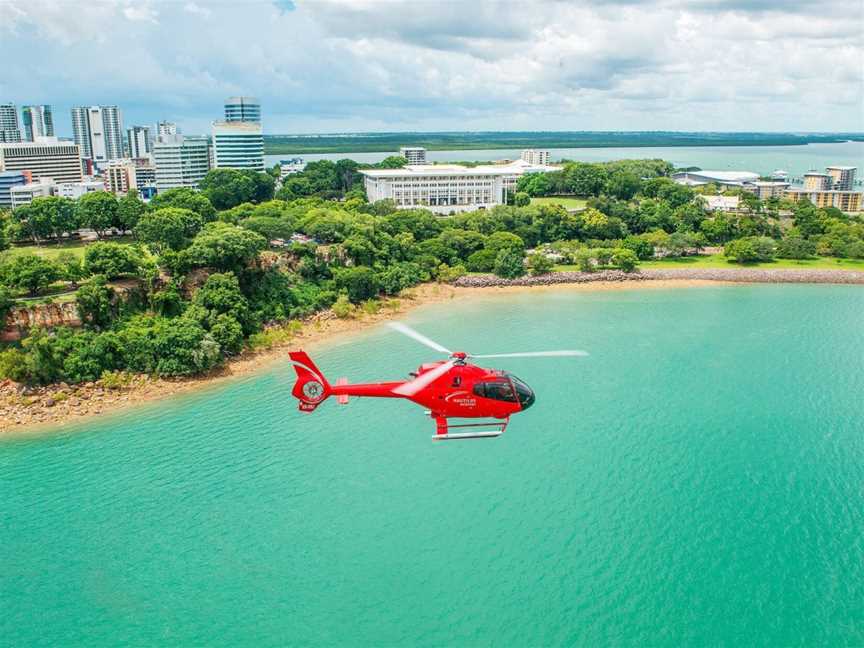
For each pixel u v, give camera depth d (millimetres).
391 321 172250
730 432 108938
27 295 139500
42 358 122875
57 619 73500
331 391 55625
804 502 90812
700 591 76250
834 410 117188
